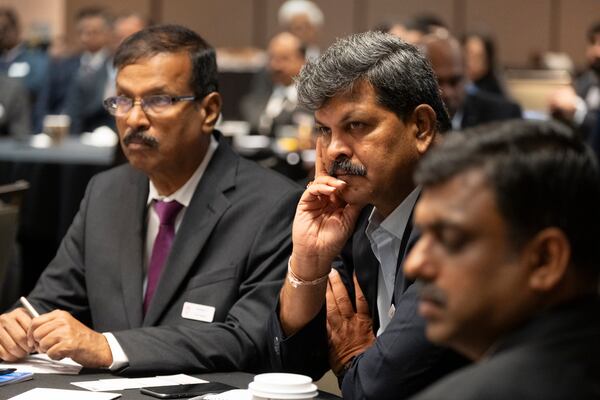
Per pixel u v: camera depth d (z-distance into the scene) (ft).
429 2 54.60
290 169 22.68
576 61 54.60
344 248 10.78
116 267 11.95
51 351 10.10
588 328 5.38
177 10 54.80
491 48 31.91
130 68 11.73
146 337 10.55
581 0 54.29
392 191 9.55
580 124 30.58
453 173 5.56
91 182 12.89
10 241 12.57
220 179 12.01
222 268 11.57
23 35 50.47
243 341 10.89
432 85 9.52
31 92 42.86
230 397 8.89
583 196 5.55
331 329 10.33
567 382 5.16
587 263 5.57
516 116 23.71
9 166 23.91
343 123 9.34
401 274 9.64
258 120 35.32
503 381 5.20
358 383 9.14
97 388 9.41
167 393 9.14
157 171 11.84
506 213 5.46
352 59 9.26
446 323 5.60
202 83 11.92
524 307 5.53
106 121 37.76
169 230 11.96
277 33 55.31
